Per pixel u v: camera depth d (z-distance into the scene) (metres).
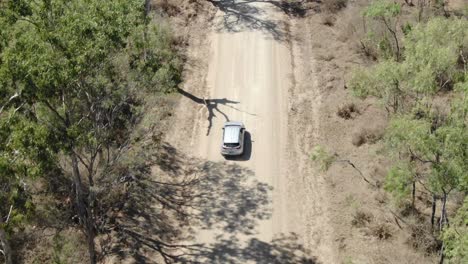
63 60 25.03
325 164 36.44
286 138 42.44
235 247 34.38
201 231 35.56
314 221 35.97
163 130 42.97
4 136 23.64
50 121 27.38
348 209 36.25
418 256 32.34
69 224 33.31
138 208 36.94
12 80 24.09
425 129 28.64
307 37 53.09
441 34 36.53
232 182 39.00
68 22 26.02
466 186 27.70
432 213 33.09
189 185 38.88
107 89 30.27
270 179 39.19
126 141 34.94
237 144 40.25
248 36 53.28
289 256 33.75
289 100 45.94
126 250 34.03
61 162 32.47
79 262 32.78
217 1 58.94
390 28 48.00
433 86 32.91
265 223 35.94
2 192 25.22
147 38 35.81
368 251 33.34
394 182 31.50
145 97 34.31
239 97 46.41
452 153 27.95
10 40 25.72
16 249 32.69
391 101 39.97
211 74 48.88
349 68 48.25
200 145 42.09
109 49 27.83
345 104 44.47
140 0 33.28
